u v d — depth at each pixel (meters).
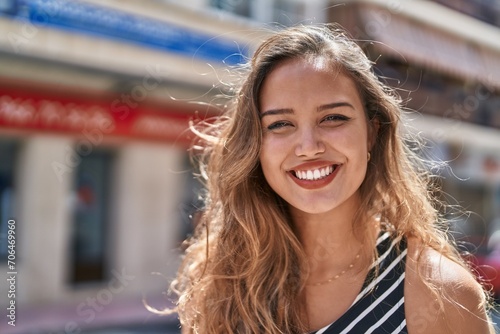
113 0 7.11
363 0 4.89
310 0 6.00
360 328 1.37
